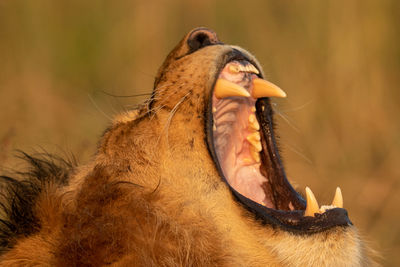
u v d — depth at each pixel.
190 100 7.43
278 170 8.44
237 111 8.43
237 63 7.89
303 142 15.96
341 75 17.58
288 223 7.13
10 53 18.56
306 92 17.39
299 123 16.56
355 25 18.02
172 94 7.50
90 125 15.27
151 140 7.41
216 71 7.53
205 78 7.48
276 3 19.67
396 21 18.06
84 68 19.08
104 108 16.55
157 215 6.88
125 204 6.93
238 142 8.55
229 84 7.56
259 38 19.25
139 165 7.35
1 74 17.72
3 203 8.28
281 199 8.44
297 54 18.34
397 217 14.09
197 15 20.36
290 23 19.08
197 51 7.59
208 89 7.46
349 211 14.20
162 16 20.11
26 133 13.70
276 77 18.12
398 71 17.80
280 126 15.93
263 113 8.44
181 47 7.69
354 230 7.15
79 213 6.93
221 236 7.11
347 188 14.84
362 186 14.91
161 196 7.11
